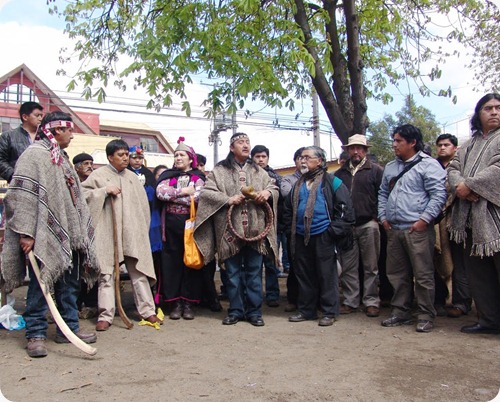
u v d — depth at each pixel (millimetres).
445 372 3451
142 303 4926
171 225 5254
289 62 6156
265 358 3785
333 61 7043
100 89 6875
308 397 3008
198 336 4469
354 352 3943
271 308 5840
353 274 5457
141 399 2975
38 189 3818
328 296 4934
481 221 4262
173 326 4879
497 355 3842
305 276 5105
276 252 5023
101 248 4785
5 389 3127
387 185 5062
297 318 5078
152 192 5770
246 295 5055
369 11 7680
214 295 5668
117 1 7691
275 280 5941
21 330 4652
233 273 5016
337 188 5035
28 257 3834
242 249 5059
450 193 4684
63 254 3861
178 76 6145
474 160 4445
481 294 4496
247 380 3297
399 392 3086
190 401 2945
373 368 3539
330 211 4988
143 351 3977
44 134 4035
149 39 6113
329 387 3168
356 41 6723
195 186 5324
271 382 3258
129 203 4984
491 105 4391
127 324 4734
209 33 6055
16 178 3801
